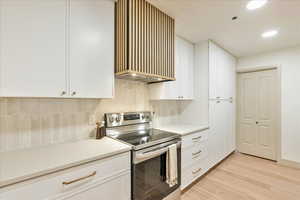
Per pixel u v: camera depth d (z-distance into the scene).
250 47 2.91
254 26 2.10
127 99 2.03
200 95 2.66
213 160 2.69
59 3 1.18
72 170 1.03
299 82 2.77
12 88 0.99
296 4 1.59
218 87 2.83
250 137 3.45
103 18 1.44
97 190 1.14
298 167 2.77
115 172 1.25
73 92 1.25
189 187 2.14
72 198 1.02
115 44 1.64
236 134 3.65
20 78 1.02
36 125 1.35
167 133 1.93
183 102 2.90
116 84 1.91
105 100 1.81
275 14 1.79
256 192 2.05
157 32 1.76
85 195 1.08
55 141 1.45
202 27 2.14
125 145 1.40
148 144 1.48
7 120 1.22
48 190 0.93
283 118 2.96
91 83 1.36
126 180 1.33
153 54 1.71
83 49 1.31
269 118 3.16
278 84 3.00
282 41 2.62
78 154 1.15
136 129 2.05
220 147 2.91
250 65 3.38
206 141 2.48
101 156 1.15
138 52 1.55
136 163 1.37
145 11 1.62
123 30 1.54
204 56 2.62
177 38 2.38
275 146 3.06
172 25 1.94
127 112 1.94
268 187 2.16
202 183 2.27
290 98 2.87
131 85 2.08
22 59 1.03
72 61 1.25
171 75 1.93
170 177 1.68
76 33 1.27
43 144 1.38
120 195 1.29
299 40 2.57
